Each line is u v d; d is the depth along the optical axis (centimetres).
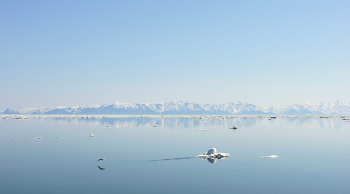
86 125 15250
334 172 4466
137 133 10362
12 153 5950
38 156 5625
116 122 18888
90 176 4244
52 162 5103
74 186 3800
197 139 8369
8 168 4681
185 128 12938
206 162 5125
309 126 14738
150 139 8369
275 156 5603
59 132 10756
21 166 4816
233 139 8381
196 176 4247
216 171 4516
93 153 5931
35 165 4881
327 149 6500
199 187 3762
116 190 3650
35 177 4191
